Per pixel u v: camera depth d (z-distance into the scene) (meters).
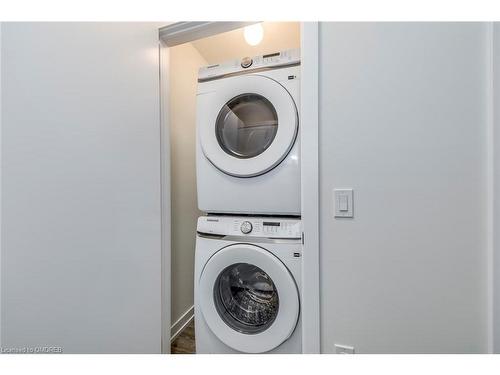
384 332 0.73
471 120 0.65
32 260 0.60
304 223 0.81
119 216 0.85
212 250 1.08
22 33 0.59
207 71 1.16
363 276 0.75
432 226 0.68
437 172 0.68
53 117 0.65
